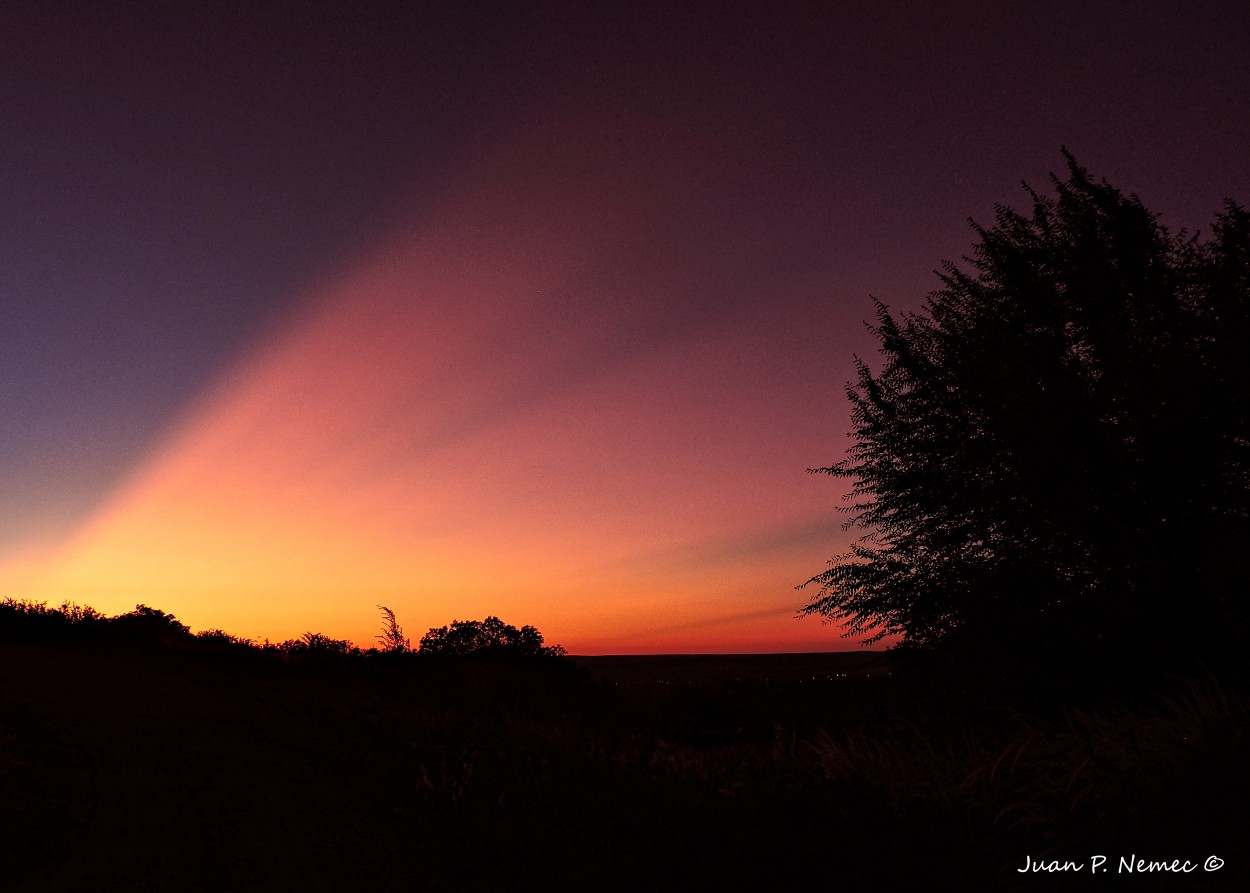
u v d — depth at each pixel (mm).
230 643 27875
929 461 9906
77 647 24922
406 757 10352
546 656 25562
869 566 10211
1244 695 6250
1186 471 8047
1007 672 8312
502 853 6414
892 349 10672
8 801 7594
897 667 9516
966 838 5199
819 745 8430
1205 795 4574
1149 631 7750
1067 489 8344
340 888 5727
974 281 10734
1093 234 9688
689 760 9820
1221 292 8984
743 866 5375
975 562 9141
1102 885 4344
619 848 6355
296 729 12523
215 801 8125
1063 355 9281
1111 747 5383
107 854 6379
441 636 25984
